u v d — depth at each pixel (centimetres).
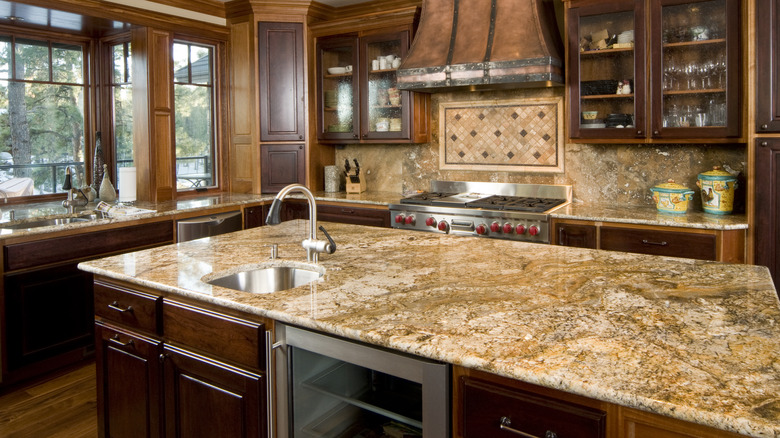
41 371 343
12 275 323
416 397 168
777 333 139
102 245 373
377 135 491
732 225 323
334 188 528
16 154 437
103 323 225
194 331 189
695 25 352
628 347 132
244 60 517
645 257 232
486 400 134
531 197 457
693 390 109
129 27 458
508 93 463
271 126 513
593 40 387
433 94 501
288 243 271
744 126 338
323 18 522
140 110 467
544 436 126
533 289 185
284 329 169
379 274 208
